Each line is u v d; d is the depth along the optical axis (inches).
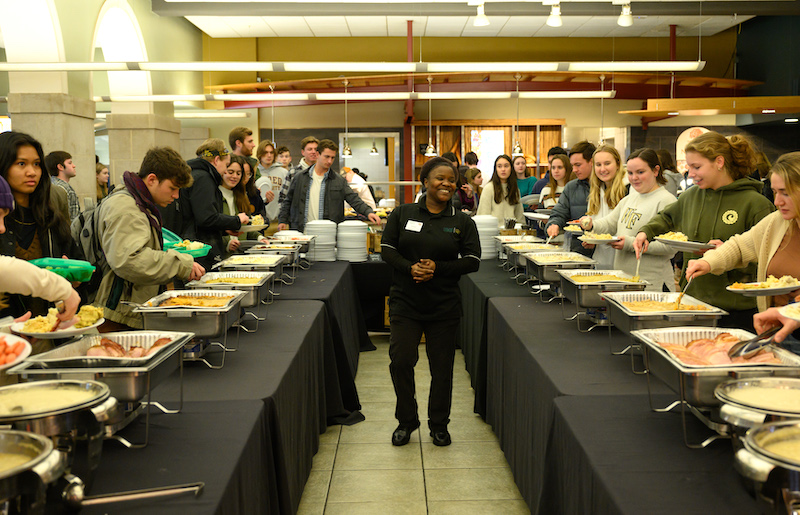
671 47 409.1
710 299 92.5
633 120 446.9
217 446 52.7
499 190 212.7
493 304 121.8
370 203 293.1
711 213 96.0
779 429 38.4
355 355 175.5
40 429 40.8
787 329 55.1
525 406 88.4
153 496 42.9
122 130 351.3
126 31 332.8
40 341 69.2
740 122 434.0
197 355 78.4
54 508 39.8
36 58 256.1
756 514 41.4
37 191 87.2
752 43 430.0
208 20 405.7
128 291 89.7
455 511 96.7
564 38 446.9
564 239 161.3
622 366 77.2
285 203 206.2
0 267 58.2
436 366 116.8
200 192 139.3
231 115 420.5
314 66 245.6
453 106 449.4
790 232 76.6
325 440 124.2
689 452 51.6
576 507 55.2
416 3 306.5
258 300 99.5
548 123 435.8
